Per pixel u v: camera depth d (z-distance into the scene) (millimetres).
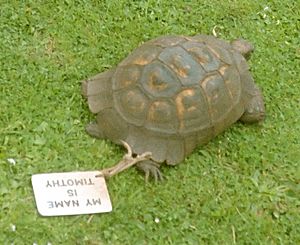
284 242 3014
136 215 2959
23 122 3141
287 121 3455
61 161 3051
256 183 3174
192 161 3188
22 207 2873
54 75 3348
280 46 3766
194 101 3045
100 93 3176
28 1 3596
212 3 3867
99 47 3525
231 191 3129
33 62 3375
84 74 3393
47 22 3551
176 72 3051
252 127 3402
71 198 2932
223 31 3775
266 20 3865
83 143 3131
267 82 3586
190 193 3082
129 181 3049
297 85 3617
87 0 3691
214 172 3186
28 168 2992
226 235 2984
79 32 3555
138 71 3090
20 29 3490
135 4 3750
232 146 3299
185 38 3246
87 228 2877
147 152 3020
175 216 2982
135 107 3041
